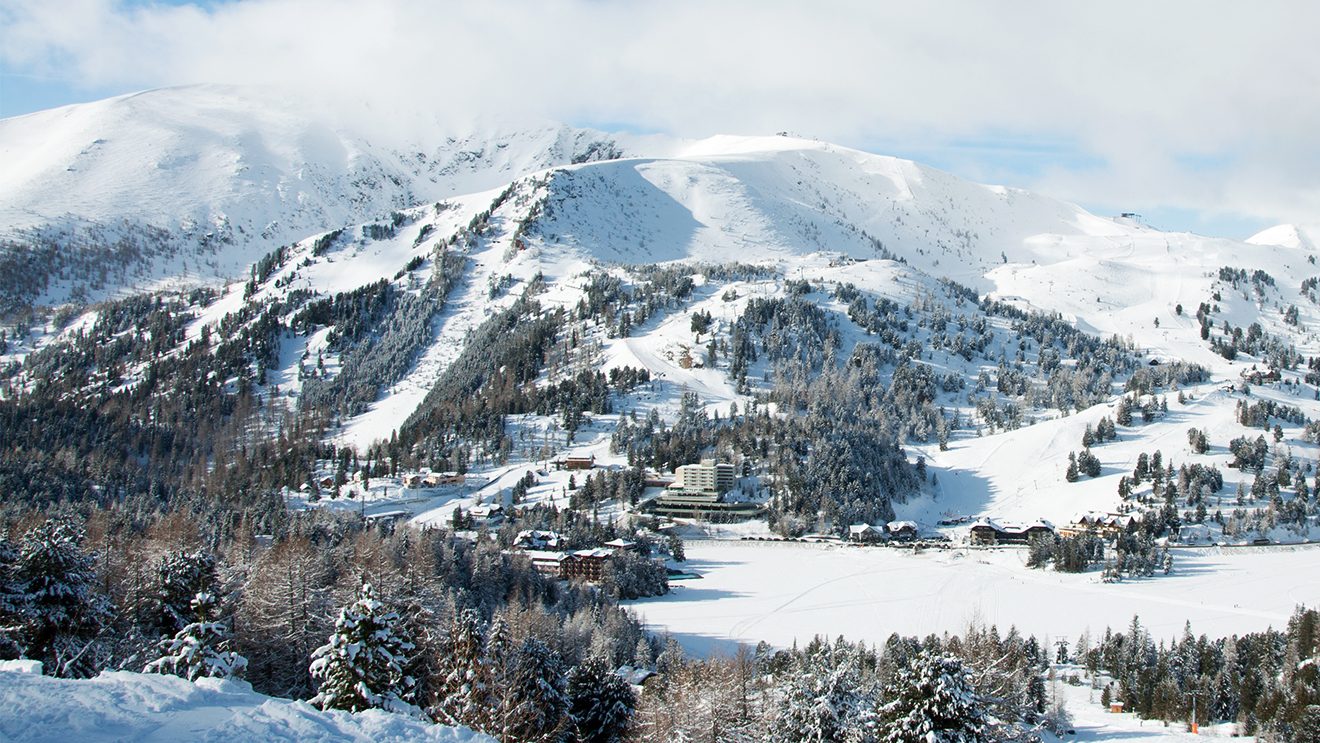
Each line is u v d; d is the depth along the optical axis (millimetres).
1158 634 158625
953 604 177125
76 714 28000
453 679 66500
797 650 133125
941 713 58094
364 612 58656
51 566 72062
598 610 146625
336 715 29953
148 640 86750
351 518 198125
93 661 74062
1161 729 119188
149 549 118562
